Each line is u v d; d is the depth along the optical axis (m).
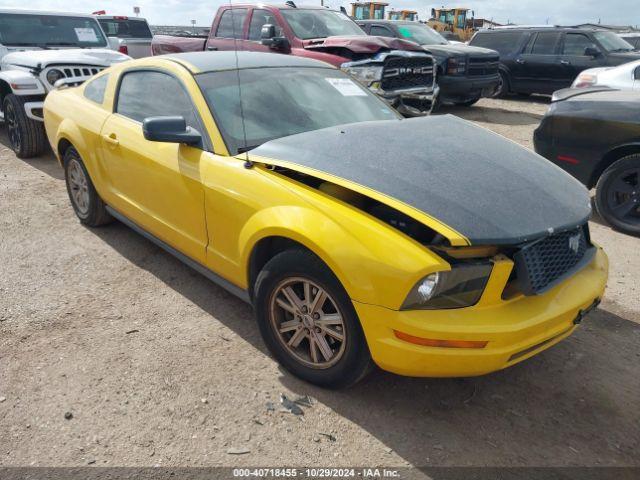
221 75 3.60
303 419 2.65
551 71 12.68
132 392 2.82
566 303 2.56
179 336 3.32
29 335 3.29
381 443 2.51
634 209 5.07
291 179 2.83
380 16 31.05
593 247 3.00
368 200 2.74
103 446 2.47
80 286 3.91
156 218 3.76
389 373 3.00
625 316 3.65
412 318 2.32
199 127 3.34
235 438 2.53
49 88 6.89
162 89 3.76
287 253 2.72
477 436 2.57
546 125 5.46
